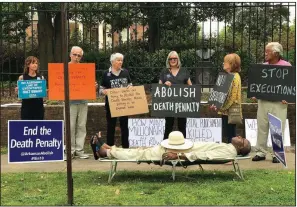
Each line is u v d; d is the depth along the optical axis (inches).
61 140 179.2
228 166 223.6
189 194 175.6
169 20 393.4
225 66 232.4
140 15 420.8
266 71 232.2
